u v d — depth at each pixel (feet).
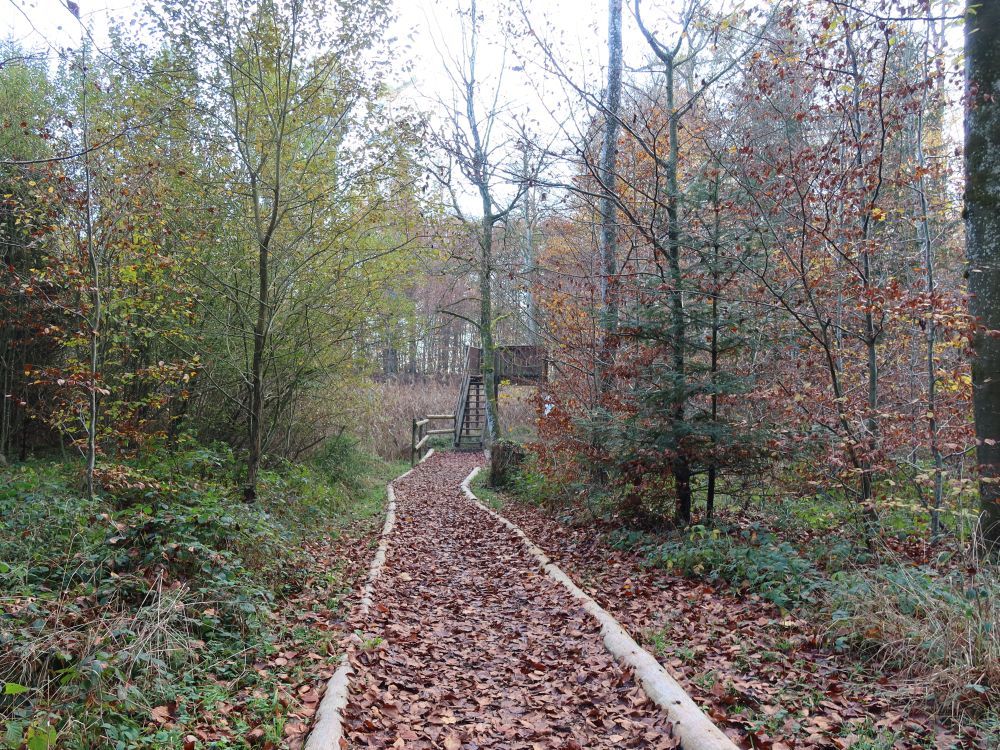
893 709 12.16
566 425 35.27
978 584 14.96
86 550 17.04
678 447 26.78
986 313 18.49
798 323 27.58
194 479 27.04
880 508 23.13
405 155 33.76
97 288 23.95
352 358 44.39
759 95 29.01
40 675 11.71
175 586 15.98
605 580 23.07
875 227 30.14
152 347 36.19
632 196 38.88
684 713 11.99
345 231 34.32
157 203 27.12
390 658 16.14
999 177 18.29
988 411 18.28
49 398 36.63
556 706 13.66
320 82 31.53
